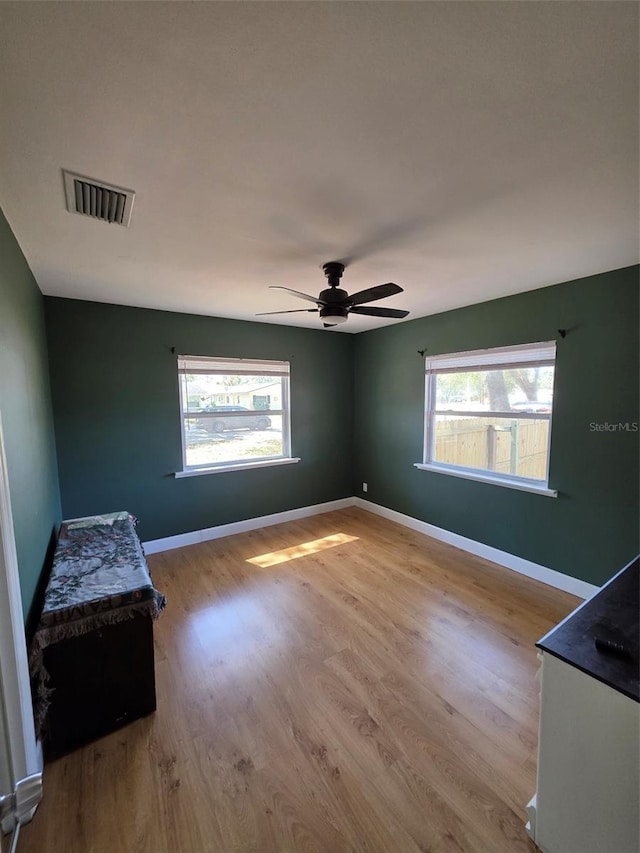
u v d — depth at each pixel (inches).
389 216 70.3
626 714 40.3
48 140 47.8
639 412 99.3
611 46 35.6
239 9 32.0
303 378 183.6
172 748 65.0
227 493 164.2
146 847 50.7
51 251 83.8
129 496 141.6
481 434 142.0
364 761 62.2
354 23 33.5
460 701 74.4
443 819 53.5
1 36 33.8
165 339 145.6
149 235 76.7
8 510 53.2
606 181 59.2
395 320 166.4
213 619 102.3
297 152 51.5
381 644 91.6
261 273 101.6
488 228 75.9
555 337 115.0
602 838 42.9
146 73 38.1
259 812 54.8
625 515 103.0
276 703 74.3
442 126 46.5
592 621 51.2
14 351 71.2
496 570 130.1
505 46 35.8
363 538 160.1
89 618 66.5
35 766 55.9
